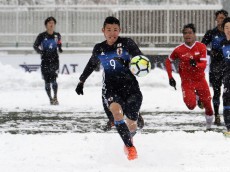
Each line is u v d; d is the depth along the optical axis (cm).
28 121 4438
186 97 3859
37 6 8062
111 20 2747
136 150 2766
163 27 7994
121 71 2767
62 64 7569
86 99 6184
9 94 6644
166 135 3422
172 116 4794
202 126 4159
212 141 3206
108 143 3089
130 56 2778
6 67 7375
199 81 3897
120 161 2594
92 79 7306
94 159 2653
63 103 5838
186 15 7975
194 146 3009
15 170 2386
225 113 3403
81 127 4075
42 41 5678
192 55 3875
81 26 8069
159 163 2541
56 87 5712
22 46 8044
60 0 8088
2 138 3319
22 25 8081
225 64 3453
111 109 2622
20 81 7231
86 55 7581
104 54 2778
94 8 8050
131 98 2756
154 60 7694
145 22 8000
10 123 4306
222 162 2561
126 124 2616
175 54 3900
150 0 8000
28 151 2870
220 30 4228
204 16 7969
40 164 2528
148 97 6281
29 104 5738
